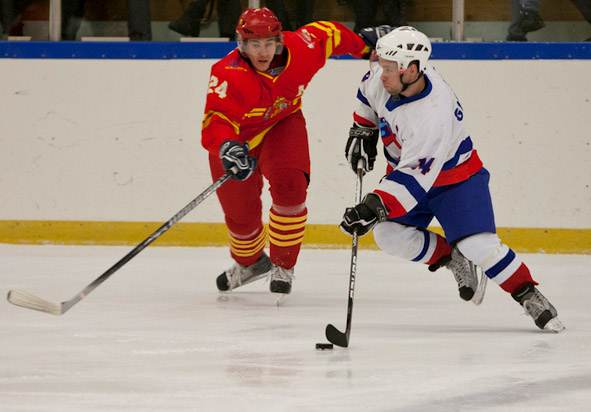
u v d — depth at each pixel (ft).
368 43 36.73
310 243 59.67
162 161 59.98
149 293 39.96
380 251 58.08
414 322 32.30
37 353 26.21
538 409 19.90
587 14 60.44
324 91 59.00
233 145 30.76
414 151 28.84
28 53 60.39
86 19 63.05
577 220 58.13
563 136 58.03
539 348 27.12
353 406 20.03
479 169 31.35
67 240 60.85
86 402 20.47
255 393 21.25
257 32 31.65
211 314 33.96
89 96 60.18
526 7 60.80
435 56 58.75
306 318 33.09
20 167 60.85
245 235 38.37
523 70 57.98
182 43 59.52
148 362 24.91
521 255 56.90
